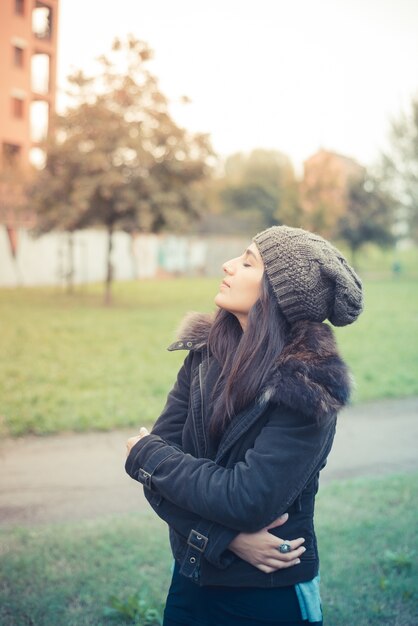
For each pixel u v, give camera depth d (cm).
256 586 152
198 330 180
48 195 1808
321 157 3662
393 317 1870
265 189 5322
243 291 161
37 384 896
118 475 557
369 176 3669
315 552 160
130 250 2911
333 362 149
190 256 3238
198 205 1920
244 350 154
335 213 3619
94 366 1037
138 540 397
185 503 149
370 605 321
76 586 332
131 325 1498
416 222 3678
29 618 299
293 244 156
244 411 154
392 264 4084
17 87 1688
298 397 142
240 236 3719
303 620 154
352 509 466
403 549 394
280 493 145
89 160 1728
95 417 745
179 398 180
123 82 1747
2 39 1606
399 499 492
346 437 706
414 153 3609
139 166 1795
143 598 316
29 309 1705
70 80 1723
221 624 156
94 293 2231
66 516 452
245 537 150
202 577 154
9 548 379
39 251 2372
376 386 984
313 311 156
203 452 163
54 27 1672
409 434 727
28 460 594
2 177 1844
